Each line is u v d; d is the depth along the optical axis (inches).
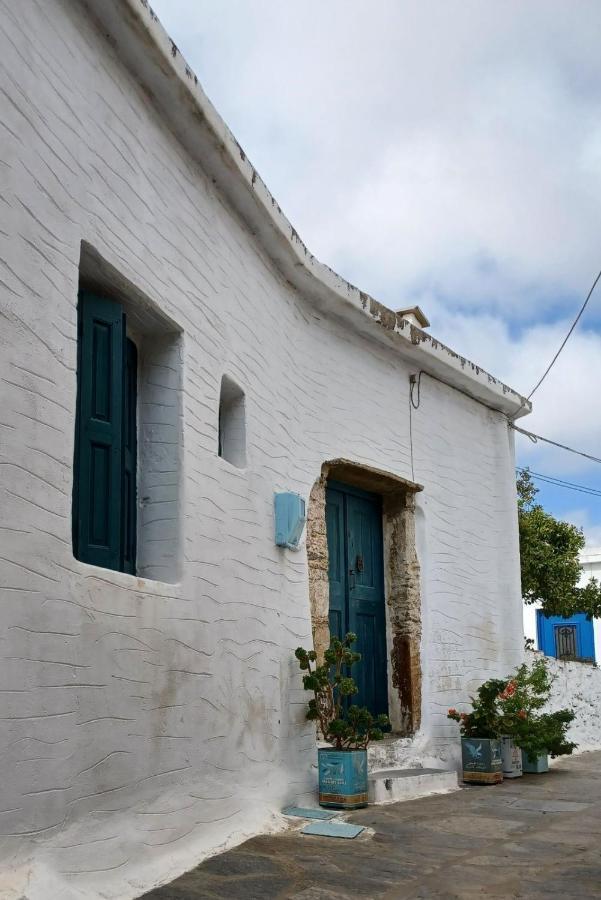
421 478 354.9
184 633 197.9
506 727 329.4
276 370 272.8
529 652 434.3
